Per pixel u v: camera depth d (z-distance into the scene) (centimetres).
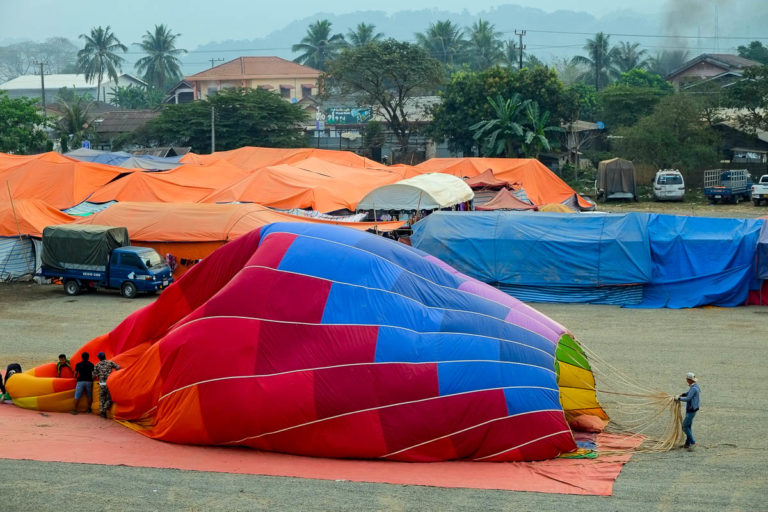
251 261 2717
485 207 6862
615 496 2109
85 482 2186
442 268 2834
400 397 2423
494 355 2489
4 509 1975
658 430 2742
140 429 2730
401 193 6219
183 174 8194
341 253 2677
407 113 13600
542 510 2005
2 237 5719
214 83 19500
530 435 2427
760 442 2581
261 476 2275
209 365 2544
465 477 2278
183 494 2109
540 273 4994
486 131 11612
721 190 9450
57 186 7656
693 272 4819
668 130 10788
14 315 4600
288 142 12775
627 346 3800
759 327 4188
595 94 15812
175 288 3028
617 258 4866
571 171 11725
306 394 2439
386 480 2247
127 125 14775
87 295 5241
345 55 13000
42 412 3005
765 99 10825
